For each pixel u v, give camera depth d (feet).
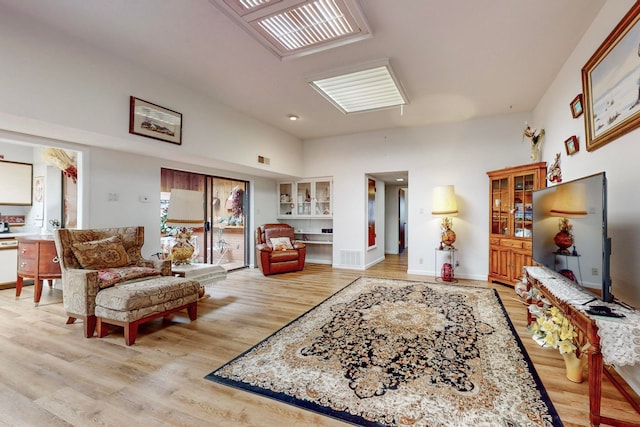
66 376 6.65
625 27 6.31
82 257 9.59
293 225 23.81
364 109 14.71
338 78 11.41
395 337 8.65
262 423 5.19
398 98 13.33
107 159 12.07
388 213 28.12
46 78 8.44
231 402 5.76
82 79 9.22
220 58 10.17
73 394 5.99
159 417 5.32
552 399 5.77
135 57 10.18
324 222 22.80
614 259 7.01
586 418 5.22
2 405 5.64
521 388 6.11
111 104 9.97
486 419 5.20
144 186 13.51
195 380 6.51
